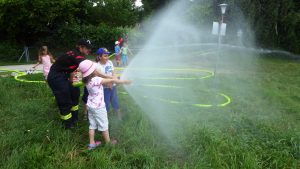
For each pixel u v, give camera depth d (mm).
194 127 4844
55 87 4637
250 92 8227
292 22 17531
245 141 4348
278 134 4617
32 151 3787
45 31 19625
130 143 4297
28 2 17109
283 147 4207
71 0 19141
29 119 5125
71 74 4934
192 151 4066
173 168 3582
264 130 4836
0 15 17078
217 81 9820
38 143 4109
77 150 4117
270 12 18094
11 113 5492
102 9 24484
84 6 22453
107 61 5191
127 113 5621
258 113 6113
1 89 7242
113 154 3938
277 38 18656
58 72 4691
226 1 18906
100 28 21234
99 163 3666
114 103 5242
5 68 13984
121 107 6066
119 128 4891
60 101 4672
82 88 7805
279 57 19172
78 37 20469
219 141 4176
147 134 4555
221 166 3639
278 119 5660
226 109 6258
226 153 3979
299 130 4906
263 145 4289
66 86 4672
